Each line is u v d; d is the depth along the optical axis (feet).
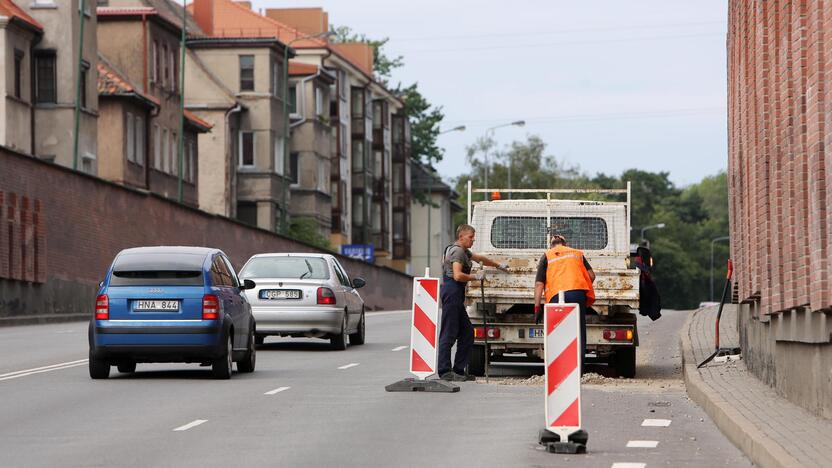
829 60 108.78
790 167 127.95
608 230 193.77
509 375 187.01
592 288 164.35
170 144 611.06
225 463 98.37
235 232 551.18
